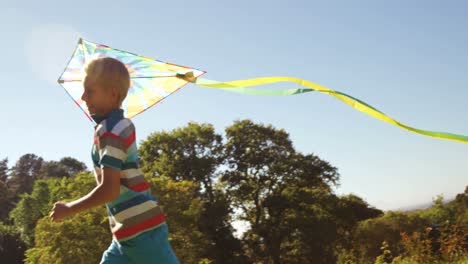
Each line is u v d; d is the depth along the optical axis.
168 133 41.69
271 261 42.28
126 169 2.45
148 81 3.12
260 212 44.44
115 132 2.39
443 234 11.45
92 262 21.91
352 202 46.38
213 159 40.66
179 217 27.23
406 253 12.03
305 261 42.53
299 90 2.59
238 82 2.76
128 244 2.45
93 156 2.49
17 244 47.41
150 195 2.57
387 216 31.48
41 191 50.25
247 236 43.69
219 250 37.25
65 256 21.67
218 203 39.03
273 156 43.66
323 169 45.28
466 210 21.78
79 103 3.10
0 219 73.31
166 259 2.47
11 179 87.31
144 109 3.16
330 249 41.34
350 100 2.61
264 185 44.41
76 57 3.24
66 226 22.17
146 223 2.46
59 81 3.19
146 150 41.19
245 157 43.19
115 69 2.50
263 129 44.00
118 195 2.34
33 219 49.50
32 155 90.19
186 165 39.78
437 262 10.82
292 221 41.34
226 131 43.94
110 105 2.51
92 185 25.22
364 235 31.97
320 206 43.22
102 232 22.66
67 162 90.69
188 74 2.96
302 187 45.06
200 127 41.88
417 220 28.95
